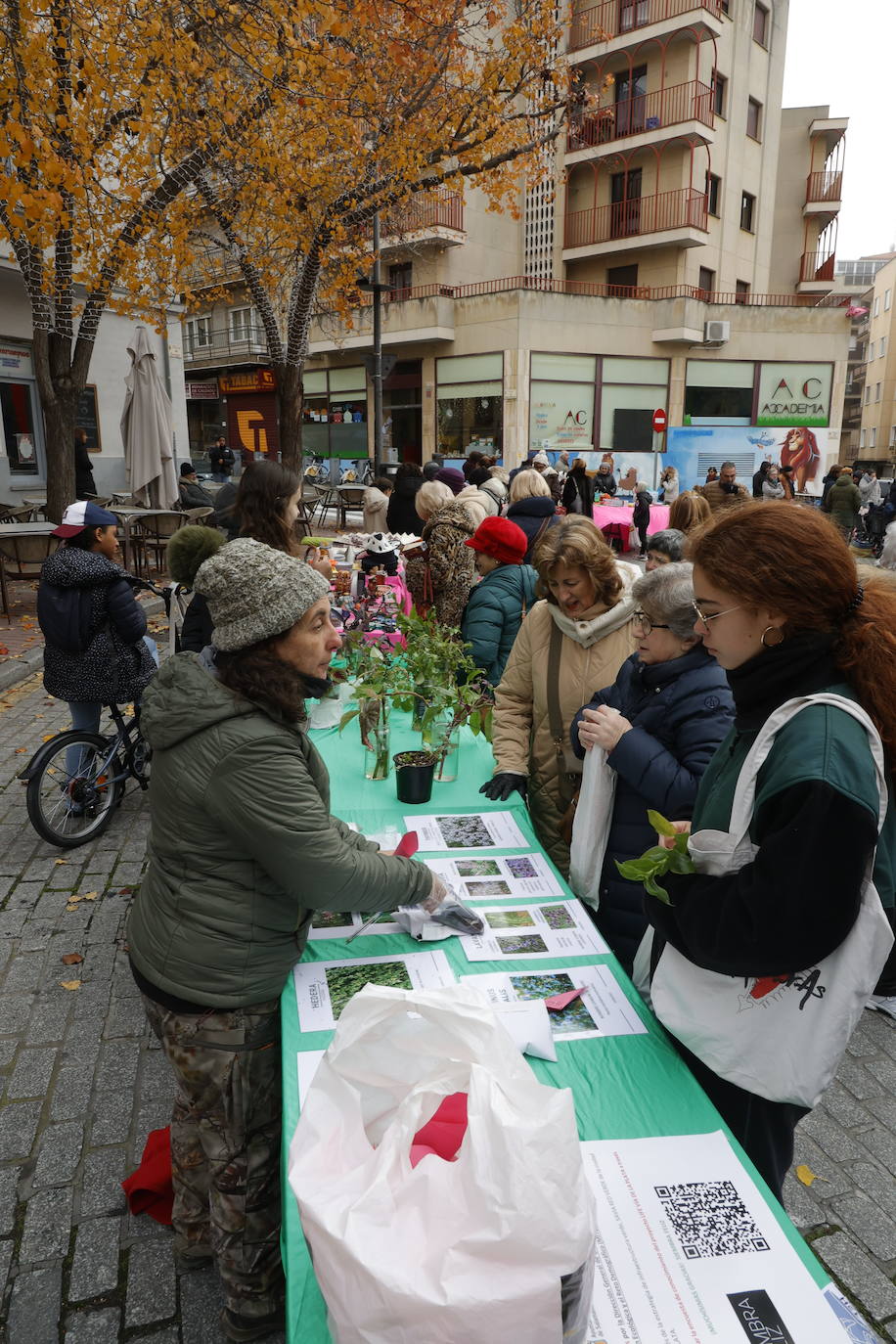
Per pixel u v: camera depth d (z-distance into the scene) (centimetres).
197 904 149
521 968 170
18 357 1305
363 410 2881
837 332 2614
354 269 1220
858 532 1744
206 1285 193
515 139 1094
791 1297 102
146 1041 277
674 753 202
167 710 146
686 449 2567
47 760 397
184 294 934
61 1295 190
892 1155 241
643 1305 101
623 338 2481
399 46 950
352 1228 86
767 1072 127
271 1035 158
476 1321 80
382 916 190
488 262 2720
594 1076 140
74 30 660
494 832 231
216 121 805
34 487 1348
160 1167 212
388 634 368
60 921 346
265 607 143
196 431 3866
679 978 138
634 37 2345
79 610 403
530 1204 83
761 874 115
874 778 112
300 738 152
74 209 771
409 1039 105
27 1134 237
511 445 2439
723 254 2755
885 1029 296
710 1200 116
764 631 126
